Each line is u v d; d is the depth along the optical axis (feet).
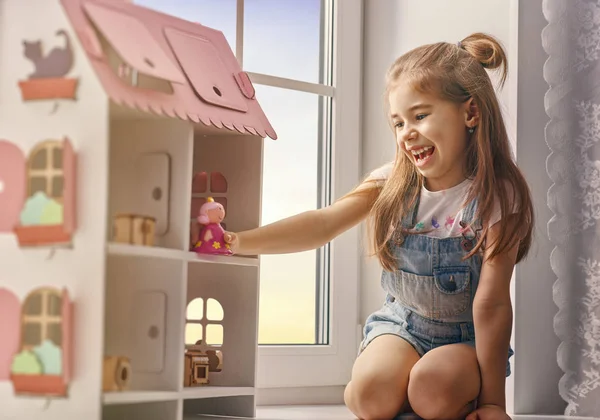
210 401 4.85
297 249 4.85
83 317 3.34
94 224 3.35
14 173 3.52
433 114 4.65
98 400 3.29
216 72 4.46
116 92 3.44
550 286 5.56
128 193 4.06
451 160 4.73
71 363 3.34
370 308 6.11
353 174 6.16
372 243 5.17
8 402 3.48
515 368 5.43
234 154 4.87
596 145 5.24
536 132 5.53
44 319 3.46
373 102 6.22
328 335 6.01
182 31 4.40
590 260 5.23
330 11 6.19
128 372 3.64
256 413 5.06
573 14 5.36
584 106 5.31
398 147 4.95
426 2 6.00
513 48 5.49
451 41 5.85
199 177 4.95
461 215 4.70
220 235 4.29
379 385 4.38
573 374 5.26
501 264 4.53
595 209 5.22
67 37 3.47
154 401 3.88
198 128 4.64
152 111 3.63
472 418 4.20
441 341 4.74
